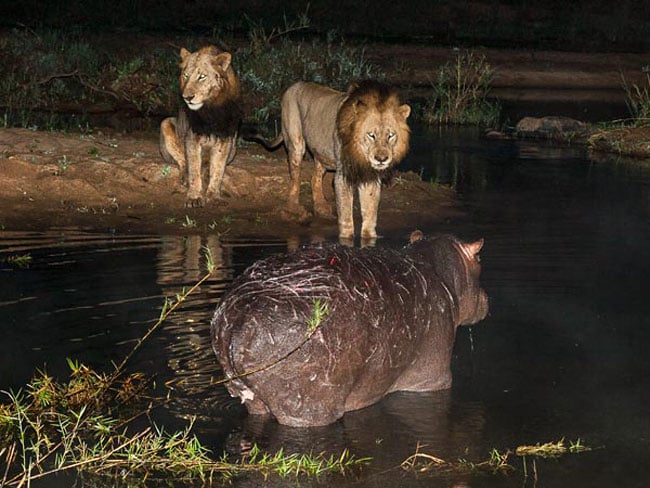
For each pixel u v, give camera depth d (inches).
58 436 269.1
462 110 937.5
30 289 379.6
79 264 420.2
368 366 274.5
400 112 481.7
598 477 247.3
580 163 721.6
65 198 544.4
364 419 279.1
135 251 447.5
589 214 549.3
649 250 469.4
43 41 1010.7
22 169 565.3
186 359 312.7
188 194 553.0
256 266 276.8
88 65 971.9
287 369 263.7
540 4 1601.9
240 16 1391.5
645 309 377.1
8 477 245.6
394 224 523.5
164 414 279.3
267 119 873.5
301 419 270.2
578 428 274.8
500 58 1232.2
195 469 249.4
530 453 259.9
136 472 249.8
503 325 356.5
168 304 362.0
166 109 892.0
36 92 882.1
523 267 433.4
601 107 1009.5
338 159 496.7
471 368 316.8
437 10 1509.6
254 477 246.7
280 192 582.2
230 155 581.6
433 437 268.5
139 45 1109.7
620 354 330.0
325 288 266.7
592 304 381.4
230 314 266.8
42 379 291.1
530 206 570.3
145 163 588.7
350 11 1462.8
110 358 309.9
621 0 1614.2
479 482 244.4
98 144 630.5
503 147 789.9
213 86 535.8
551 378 309.1
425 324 291.1
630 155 767.7
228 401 288.4
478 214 548.4
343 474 247.9
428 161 712.4
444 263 311.3
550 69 1218.0
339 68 1066.7
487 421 279.0
